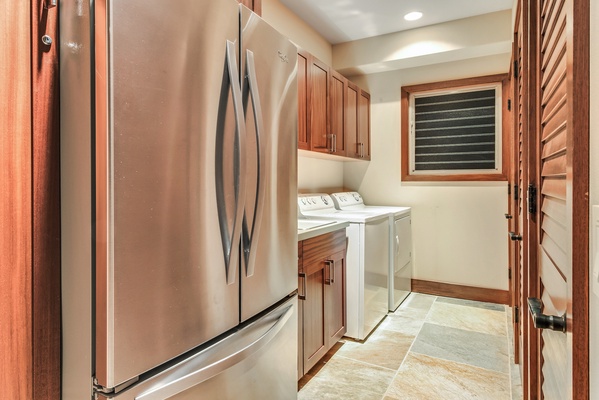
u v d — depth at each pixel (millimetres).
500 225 3477
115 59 868
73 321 938
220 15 1165
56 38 929
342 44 3729
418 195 3820
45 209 920
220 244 1167
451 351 2506
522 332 1806
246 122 1283
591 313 577
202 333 1113
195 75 1072
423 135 3846
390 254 3246
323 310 2350
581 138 610
